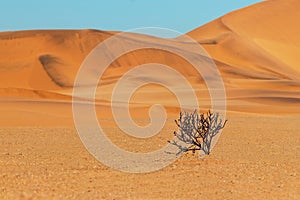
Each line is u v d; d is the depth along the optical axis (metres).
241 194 14.92
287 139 28.91
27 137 29.30
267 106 65.50
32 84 97.25
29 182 16.30
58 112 46.19
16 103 49.69
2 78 98.62
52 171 18.34
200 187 15.91
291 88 95.44
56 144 26.08
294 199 14.34
